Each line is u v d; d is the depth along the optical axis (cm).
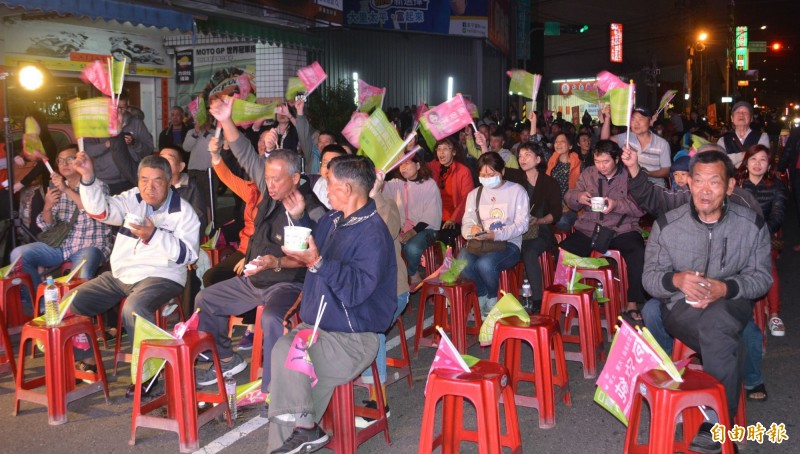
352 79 1923
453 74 2442
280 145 909
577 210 716
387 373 561
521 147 728
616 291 637
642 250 652
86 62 1307
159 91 1522
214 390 530
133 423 441
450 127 535
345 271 385
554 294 557
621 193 677
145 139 832
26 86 741
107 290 545
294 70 1496
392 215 491
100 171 743
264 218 511
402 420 480
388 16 2083
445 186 820
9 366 563
